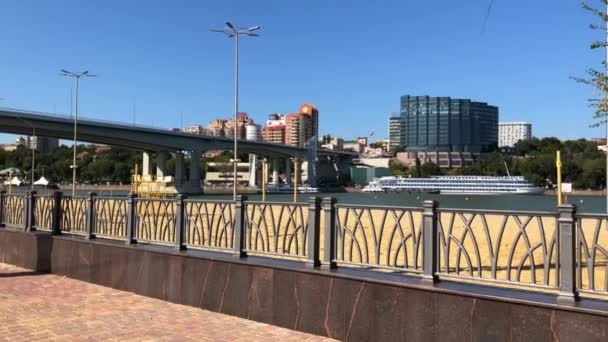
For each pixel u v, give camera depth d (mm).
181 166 89188
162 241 9266
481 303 5477
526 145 181500
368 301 6340
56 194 12016
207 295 8234
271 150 111562
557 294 5516
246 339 6699
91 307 8461
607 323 4750
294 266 7301
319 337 6742
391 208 6480
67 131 71812
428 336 5812
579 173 116812
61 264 11195
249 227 8070
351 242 6961
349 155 159375
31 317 7848
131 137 78375
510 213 5602
